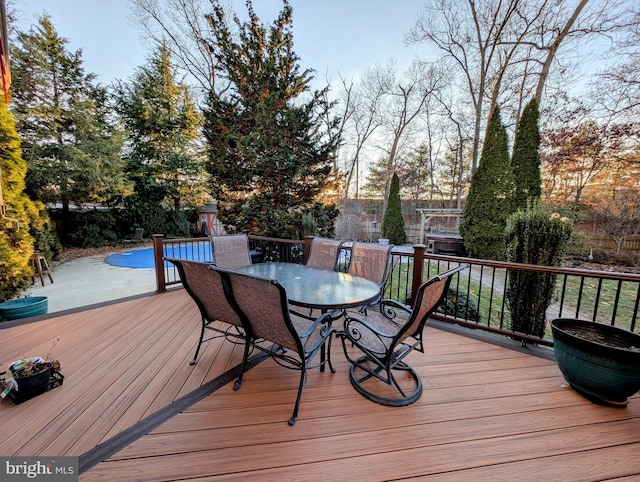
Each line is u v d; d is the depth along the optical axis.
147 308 3.56
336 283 2.49
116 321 3.15
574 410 1.82
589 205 9.23
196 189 13.26
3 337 2.73
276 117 6.52
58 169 8.93
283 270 3.00
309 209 6.74
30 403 1.79
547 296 2.95
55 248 8.28
